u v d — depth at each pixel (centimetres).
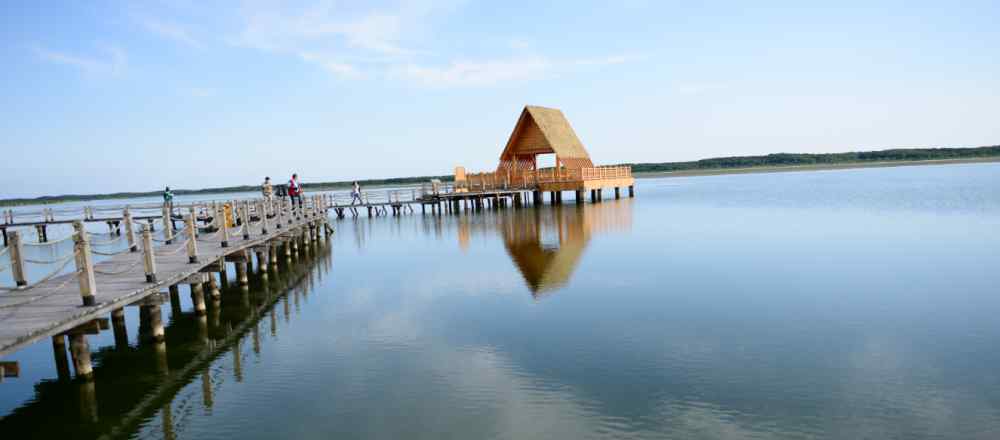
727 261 1706
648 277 1504
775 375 825
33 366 985
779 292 1312
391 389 820
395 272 1734
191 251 1305
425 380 848
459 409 745
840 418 689
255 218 2717
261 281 1730
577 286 1418
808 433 656
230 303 1438
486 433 675
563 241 2233
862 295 1264
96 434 724
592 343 984
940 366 842
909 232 2219
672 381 812
